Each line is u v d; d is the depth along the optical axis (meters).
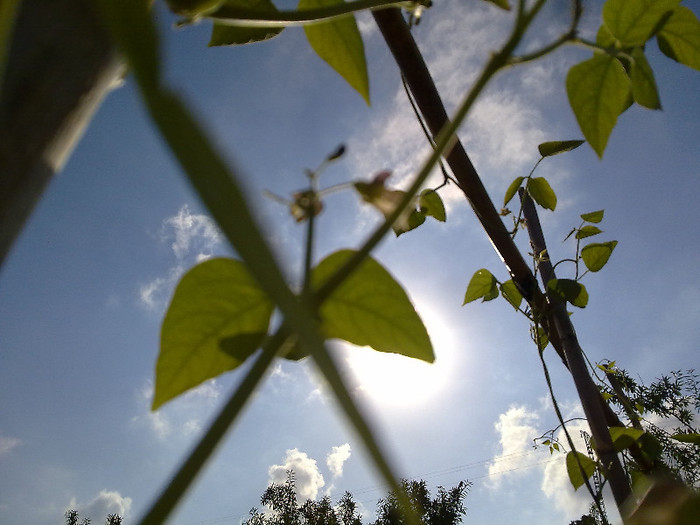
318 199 0.13
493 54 0.15
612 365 0.87
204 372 0.15
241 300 0.15
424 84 0.45
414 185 0.13
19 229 0.08
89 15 0.09
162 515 0.09
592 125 0.24
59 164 0.09
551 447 0.93
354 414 0.05
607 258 0.69
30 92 0.09
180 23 0.17
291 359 0.17
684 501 0.08
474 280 0.72
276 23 0.22
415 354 0.16
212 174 0.05
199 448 0.09
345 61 0.27
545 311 0.64
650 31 0.23
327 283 0.12
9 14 0.07
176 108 0.05
